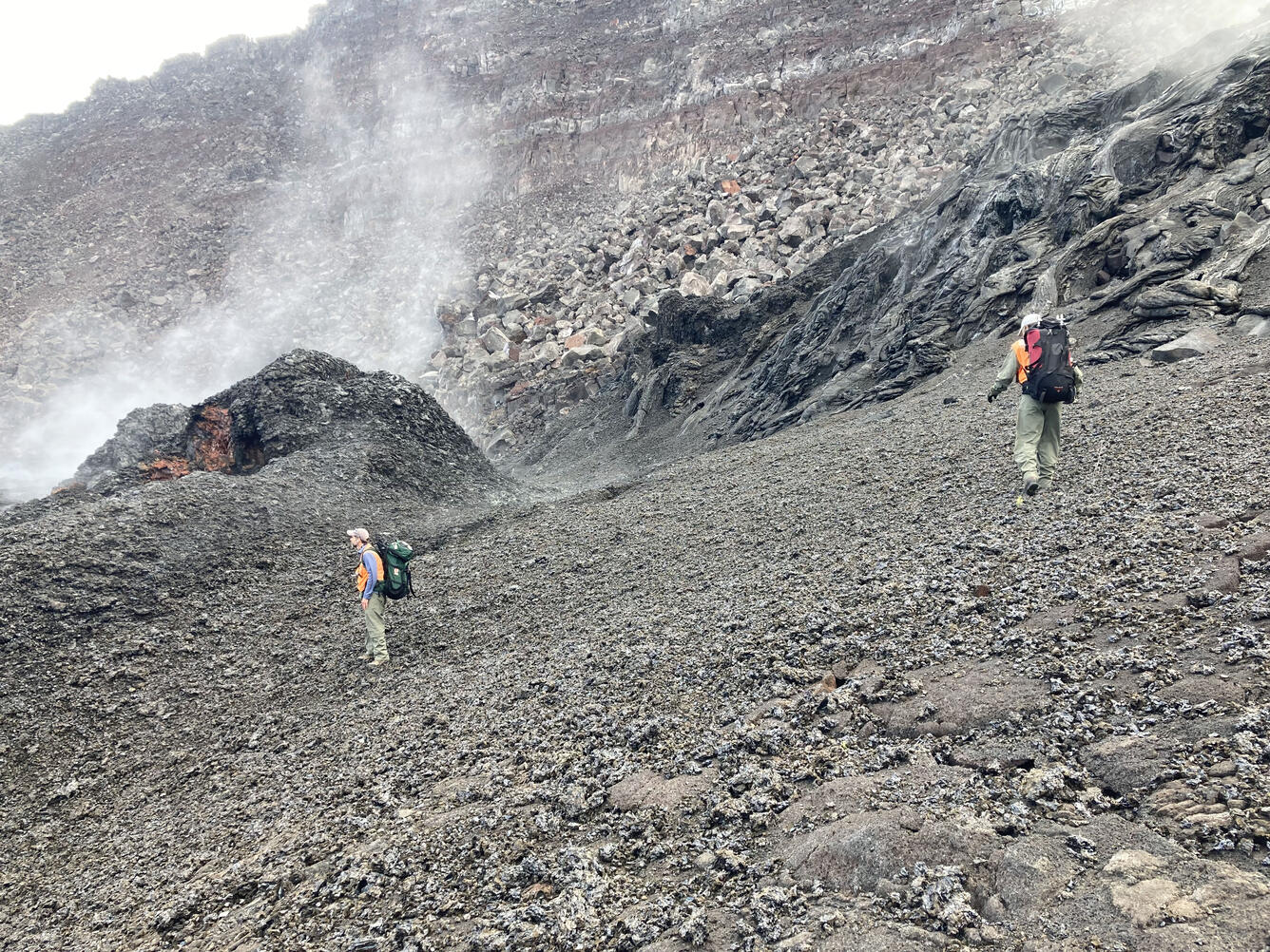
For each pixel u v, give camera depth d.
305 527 17.00
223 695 10.66
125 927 4.97
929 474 11.17
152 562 14.27
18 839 7.88
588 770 4.90
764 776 4.07
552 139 116.94
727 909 3.15
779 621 6.42
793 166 68.19
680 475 19.09
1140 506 6.45
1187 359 12.77
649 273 64.19
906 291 29.06
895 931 2.72
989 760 3.63
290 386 24.22
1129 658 4.06
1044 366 7.79
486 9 167.38
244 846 5.69
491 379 61.44
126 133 165.88
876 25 99.25
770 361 35.84
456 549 15.83
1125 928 2.43
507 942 3.37
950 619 5.38
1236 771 2.99
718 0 127.94
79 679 11.10
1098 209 21.28
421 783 5.71
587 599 10.65
